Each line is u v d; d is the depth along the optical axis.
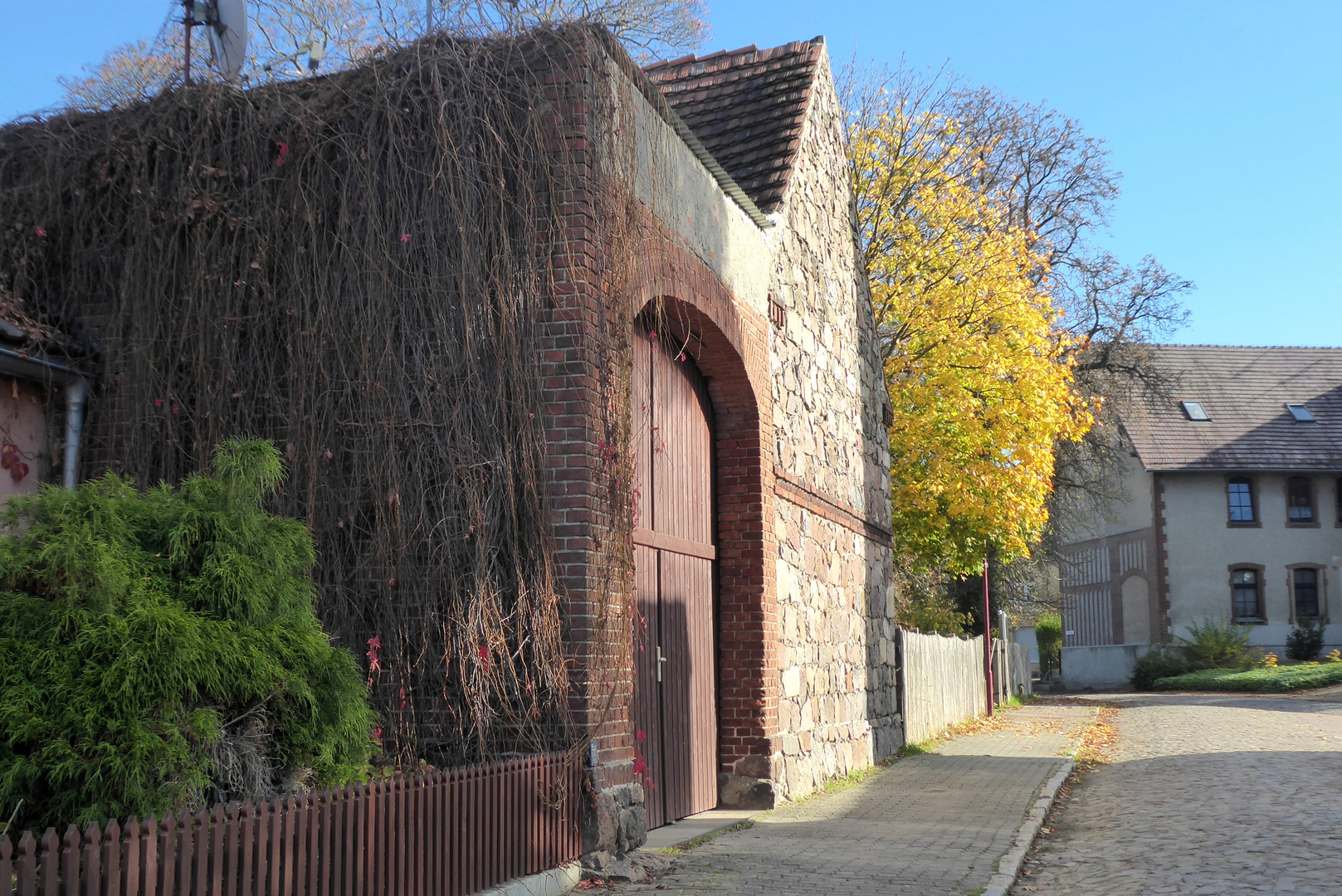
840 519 13.59
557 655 6.89
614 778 7.27
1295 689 30.69
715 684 10.19
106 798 4.66
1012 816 9.83
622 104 7.71
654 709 8.72
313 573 7.06
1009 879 7.00
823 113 13.67
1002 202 26.36
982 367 21.44
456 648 6.84
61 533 4.96
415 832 5.54
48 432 7.69
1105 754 15.89
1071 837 9.09
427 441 7.04
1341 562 40.06
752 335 10.41
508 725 6.84
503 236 7.15
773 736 10.35
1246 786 11.13
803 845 8.20
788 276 11.88
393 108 7.32
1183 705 26.66
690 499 9.77
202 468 7.39
